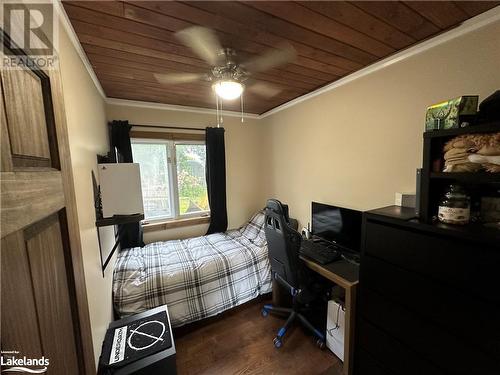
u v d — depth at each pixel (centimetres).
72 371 65
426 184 111
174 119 288
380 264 129
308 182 259
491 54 118
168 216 299
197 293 199
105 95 236
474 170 96
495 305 86
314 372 158
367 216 134
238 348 179
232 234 305
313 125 245
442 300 102
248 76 183
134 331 128
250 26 123
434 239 104
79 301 71
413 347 115
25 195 43
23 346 41
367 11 112
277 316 217
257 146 352
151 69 171
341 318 162
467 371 95
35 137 52
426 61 145
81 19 111
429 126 114
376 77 177
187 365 164
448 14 116
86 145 131
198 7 105
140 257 226
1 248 36
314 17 116
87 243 110
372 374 138
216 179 312
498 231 92
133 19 113
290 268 176
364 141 191
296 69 182
